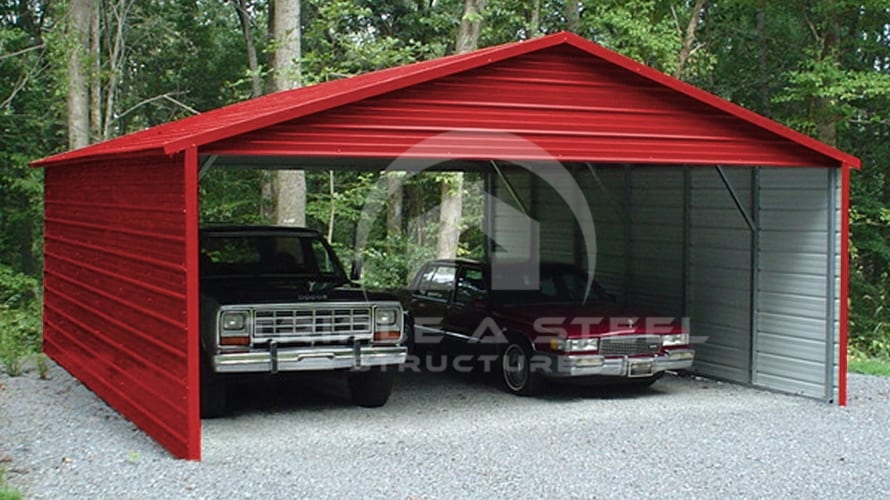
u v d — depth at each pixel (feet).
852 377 42.39
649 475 25.34
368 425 31.22
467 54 32.35
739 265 39.60
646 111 32.35
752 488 24.32
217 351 29.86
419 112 28.96
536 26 72.38
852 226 75.15
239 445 28.17
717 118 33.53
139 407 30.19
